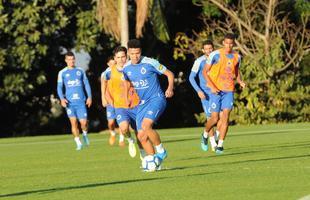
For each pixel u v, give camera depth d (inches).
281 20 4052.7
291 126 3174.2
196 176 1332.4
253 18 3818.9
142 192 1149.7
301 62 3855.8
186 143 2304.4
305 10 3951.8
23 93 4119.1
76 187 1252.5
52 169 1605.6
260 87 3762.3
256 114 3742.6
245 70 3735.2
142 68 1437.0
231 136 2517.2
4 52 3959.2
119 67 1900.8
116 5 3690.9
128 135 1796.3
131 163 1678.2
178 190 1154.7
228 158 1680.6
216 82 1831.9
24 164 1771.7
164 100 1451.8
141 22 3656.5
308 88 3779.5
